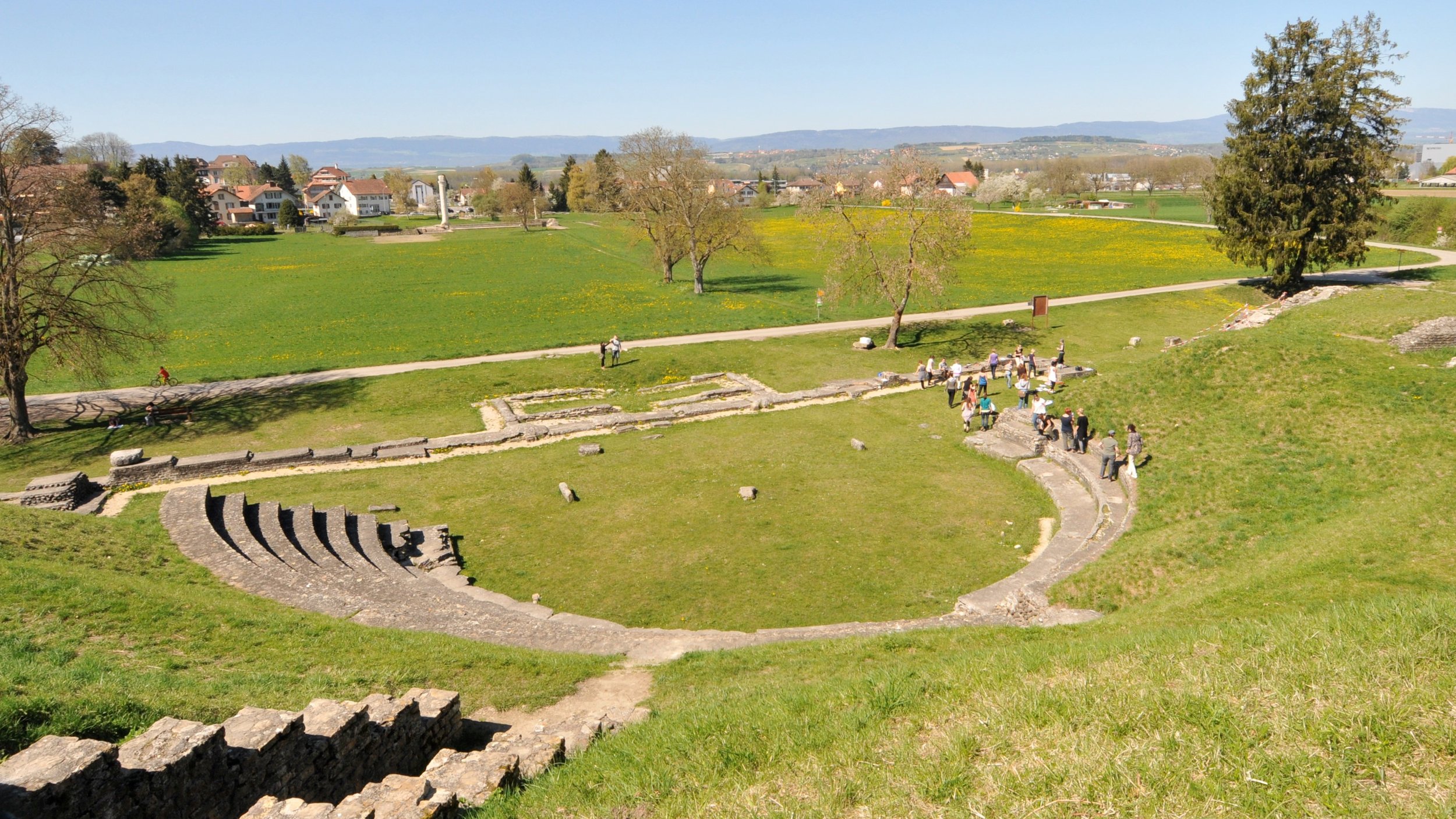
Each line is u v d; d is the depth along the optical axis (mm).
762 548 22656
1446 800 6586
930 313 55750
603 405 36938
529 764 9492
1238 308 56312
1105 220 113438
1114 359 43094
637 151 69062
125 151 175500
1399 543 15953
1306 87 51438
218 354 49062
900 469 28500
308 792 8680
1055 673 10266
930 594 19875
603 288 72500
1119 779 7465
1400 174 53375
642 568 21641
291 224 170500
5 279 32938
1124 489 24141
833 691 10562
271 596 16453
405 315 61969
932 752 8516
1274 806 6836
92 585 14555
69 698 9500
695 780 8516
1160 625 14055
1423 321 30688
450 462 30281
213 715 10086
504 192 170500
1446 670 8383
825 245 48719
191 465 28250
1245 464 23016
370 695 10828
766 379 41312
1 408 37281
